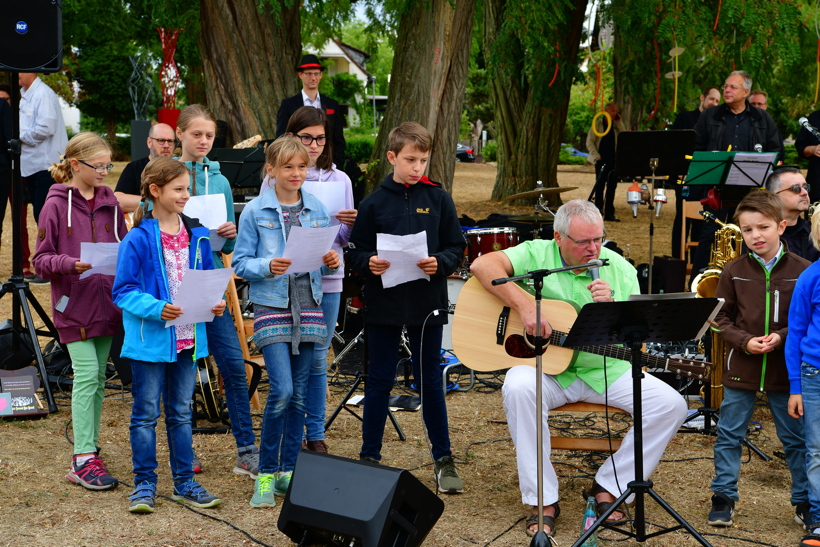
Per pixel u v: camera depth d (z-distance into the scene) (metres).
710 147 7.58
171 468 4.03
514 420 3.82
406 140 4.14
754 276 4.00
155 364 3.83
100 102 32.09
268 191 4.11
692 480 4.45
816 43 12.89
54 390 5.71
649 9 10.00
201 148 4.55
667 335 3.41
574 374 3.97
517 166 16.09
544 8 9.48
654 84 13.91
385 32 14.47
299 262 3.86
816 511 3.59
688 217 8.59
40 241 4.28
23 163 8.20
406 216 4.24
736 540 3.68
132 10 15.02
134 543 3.50
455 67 8.60
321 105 6.90
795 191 4.96
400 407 5.64
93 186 4.46
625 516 3.80
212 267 4.08
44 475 4.25
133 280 3.77
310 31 15.59
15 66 5.30
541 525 3.37
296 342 3.95
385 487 3.23
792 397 3.66
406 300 4.18
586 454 4.88
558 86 14.05
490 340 4.08
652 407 3.83
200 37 8.79
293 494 3.34
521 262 4.05
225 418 5.12
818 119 7.91
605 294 3.73
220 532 3.64
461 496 4.18
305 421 4.44
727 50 9.98
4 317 7.30
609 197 13.78
